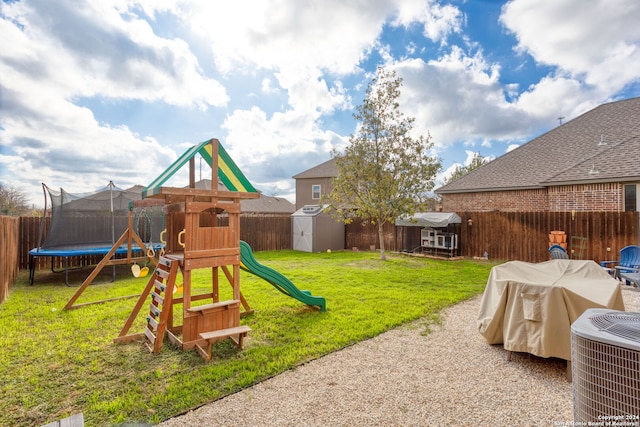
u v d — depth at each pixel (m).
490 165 17.06
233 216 4.57
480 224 12.87
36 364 3.69
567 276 4.22
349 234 17.05
